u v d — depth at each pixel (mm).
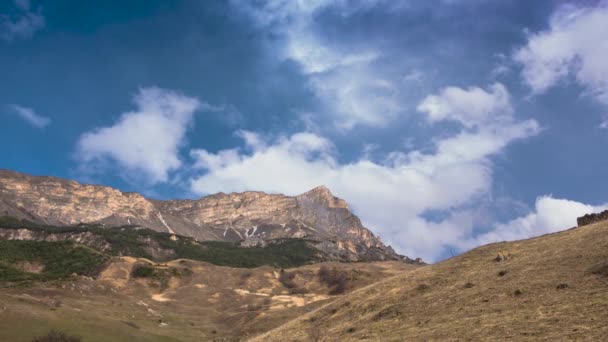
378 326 52344
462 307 48125
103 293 173750
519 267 53906
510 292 46781
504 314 41438
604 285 40000
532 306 41000
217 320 159125
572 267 47125
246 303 185625
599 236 53406
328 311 66938
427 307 52656
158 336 117875
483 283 53406
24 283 164250
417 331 45312
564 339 32000
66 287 165250
